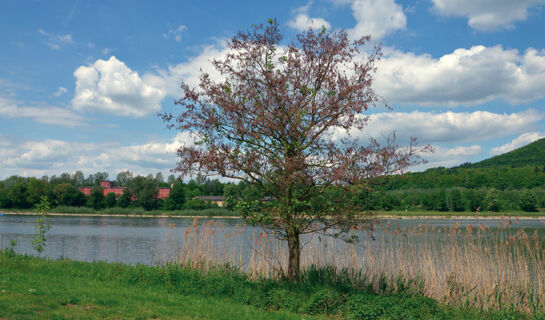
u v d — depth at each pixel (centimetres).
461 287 1357
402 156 1168
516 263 1491
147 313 1000
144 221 8344
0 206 12900
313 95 1230
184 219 9106
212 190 16938
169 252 3203
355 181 1162
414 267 1498
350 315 1134
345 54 1238
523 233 1477
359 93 1221
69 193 12888
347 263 1596
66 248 3597
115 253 3241
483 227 1568
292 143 1203
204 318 997
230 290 1367
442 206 10262
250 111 1229
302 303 1200
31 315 899
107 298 1134
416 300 1208
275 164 1229
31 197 12738
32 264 1766
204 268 1692
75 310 994
